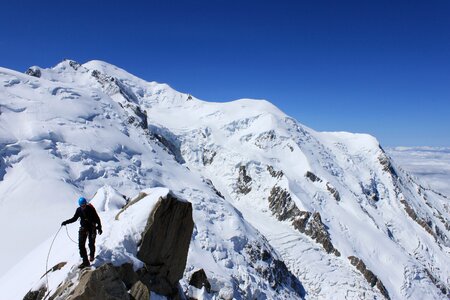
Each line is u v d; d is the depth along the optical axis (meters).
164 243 13.33
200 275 18.66
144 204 13.59
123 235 12.79
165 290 13.22
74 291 10.14
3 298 13.54
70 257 12.62
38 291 11.82
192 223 14.11
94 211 11.41
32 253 16.86
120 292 10.37
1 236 30.64
